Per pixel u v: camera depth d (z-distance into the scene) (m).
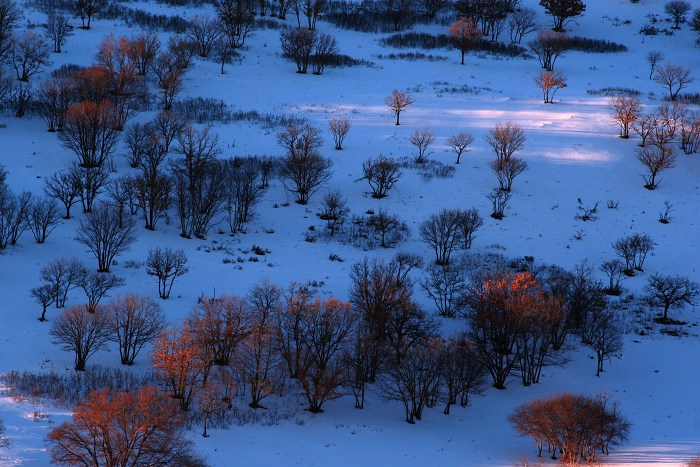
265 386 48.62
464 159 91.25
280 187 85.00
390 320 55.38
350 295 60.22
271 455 40.69
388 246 73.88
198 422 44.41
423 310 61.62
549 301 56.69
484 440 46.34
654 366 56.62
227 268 66.69
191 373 47.56
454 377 51.41
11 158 82.19
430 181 86.25
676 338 60.75
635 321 63.47
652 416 49.62
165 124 87.50
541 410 44.53
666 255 73.88
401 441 45.16
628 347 59.34
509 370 54.06
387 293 55.66
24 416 40.47
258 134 94.88
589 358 58.44
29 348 50.72
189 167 76.94
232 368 50.75
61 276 58.50
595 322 60.69
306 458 40.66
